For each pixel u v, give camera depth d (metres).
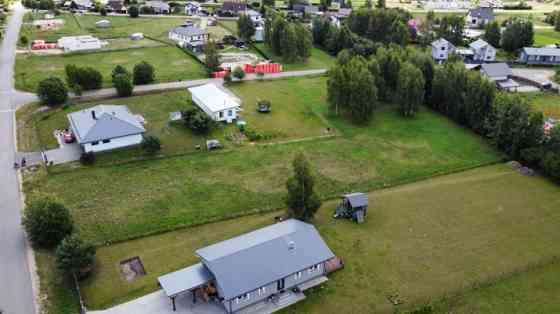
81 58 110.56
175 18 161.00
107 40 127.88
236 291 39.19
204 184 59.94
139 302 40.78
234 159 66.56
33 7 164.62
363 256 47.66
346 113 83.81
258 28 137.25
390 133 77.25
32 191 56.69
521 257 48.31
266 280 40.62
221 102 78.38
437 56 126.00
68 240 42.38
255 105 86.38
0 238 48.22
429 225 53.19
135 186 58.91
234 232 50.88
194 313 39.72
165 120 77.69
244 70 105.12
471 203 57.88
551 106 90.06
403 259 47.41
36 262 45.00
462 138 76.56
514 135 68.62
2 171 60.88
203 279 40.84
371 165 66.44
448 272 45.81
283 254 42.84
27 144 68.19
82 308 39.50
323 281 44.09
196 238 49.75
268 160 66.62
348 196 53.78
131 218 52.41
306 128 77.75
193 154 67.38
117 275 43.94
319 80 103.06
